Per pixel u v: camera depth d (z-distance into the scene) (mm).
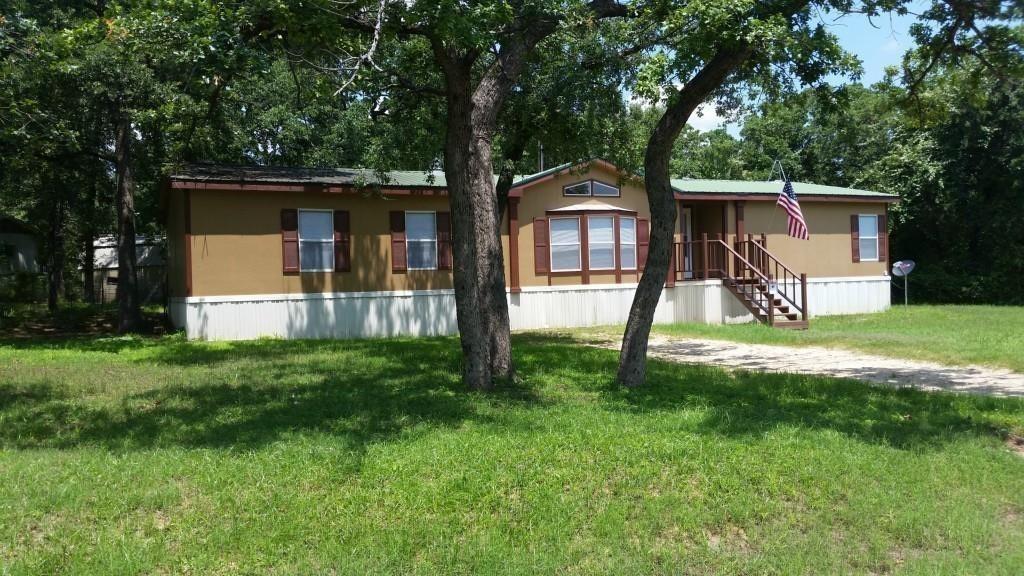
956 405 8688
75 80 15852
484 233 9508
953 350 13242
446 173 9219
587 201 20422
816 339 15641
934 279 28500
